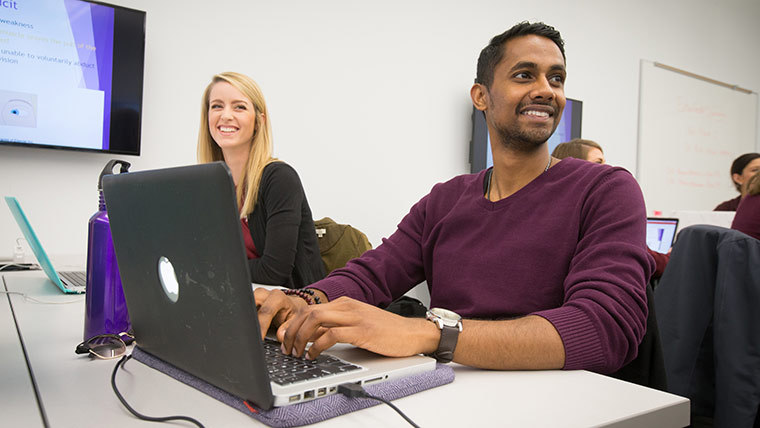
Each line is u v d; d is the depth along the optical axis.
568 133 4.15
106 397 0.56
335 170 3.19
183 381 0.61
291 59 3.02
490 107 1.11
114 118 2.49
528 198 1.06
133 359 0.71
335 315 0.66
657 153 4.87
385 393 0.57
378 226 3.36
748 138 5.75
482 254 1.07
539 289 0.99
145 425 0.48
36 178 2.39
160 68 2.65
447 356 0.70
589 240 0.93
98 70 2.44
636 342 0.78
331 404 0.51
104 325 0.79
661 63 4.89
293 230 1.76
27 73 2.29
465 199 1.17
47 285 1.45
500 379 0.67
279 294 0.83
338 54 3.18
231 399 0.54
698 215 3.31
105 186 0.66
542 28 1.07
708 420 1.62
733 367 1.38
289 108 3.02
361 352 0.70
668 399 0.60
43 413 0.51
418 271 1.25
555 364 0.71
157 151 2.66
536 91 1.04
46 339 0.82
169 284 0.58
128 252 0.64
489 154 3.75
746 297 1.39
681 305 1.54
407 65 3.46
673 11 5.02
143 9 2.59
